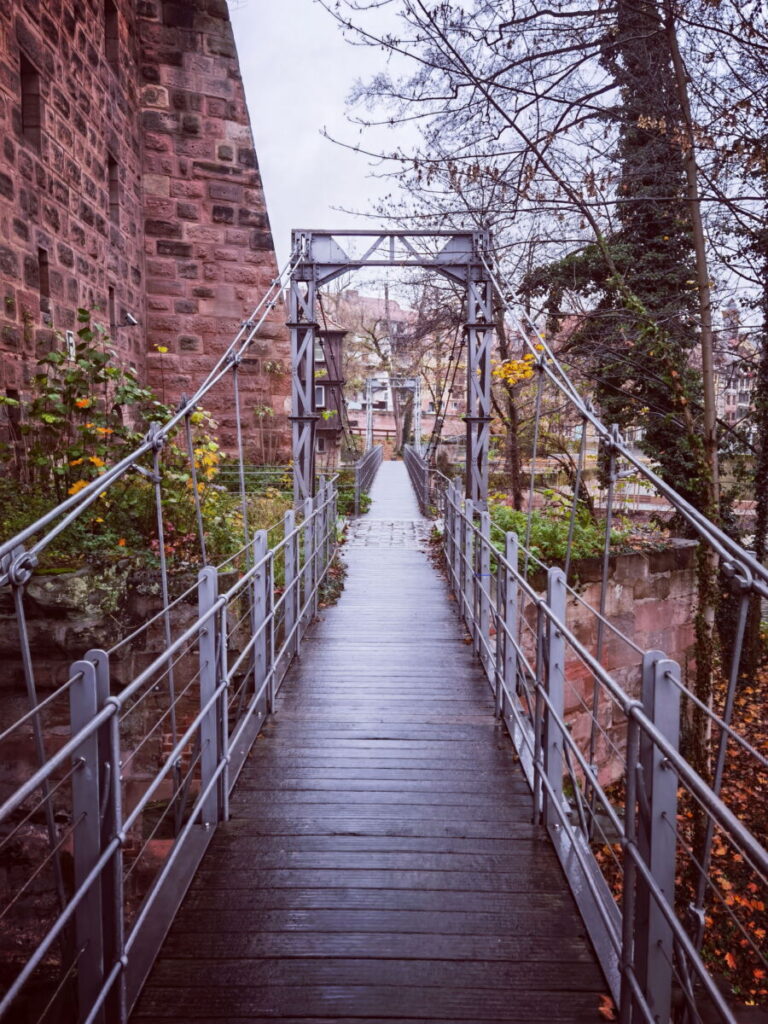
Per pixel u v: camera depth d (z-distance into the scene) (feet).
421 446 119.65
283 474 48.78
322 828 12.94
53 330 30.04
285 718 18.20
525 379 51.93
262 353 50.83
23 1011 17.01
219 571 23.38
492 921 10.35
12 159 27.53
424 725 17.76
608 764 34.65
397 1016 8.59
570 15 28.09
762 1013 11.75
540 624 13.16
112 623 21.54
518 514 37.83
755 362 40.11
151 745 22.75
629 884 8.30
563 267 46.06
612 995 8.89
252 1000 8.80
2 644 20.21
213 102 48.73
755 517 42.80
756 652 41.04
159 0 47.16
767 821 28.60
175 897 10.67
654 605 36.19
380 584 34.30
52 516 9.39
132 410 40.88
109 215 39.78
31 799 20.74
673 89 32.14
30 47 29.32
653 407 42.65
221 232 49.57
